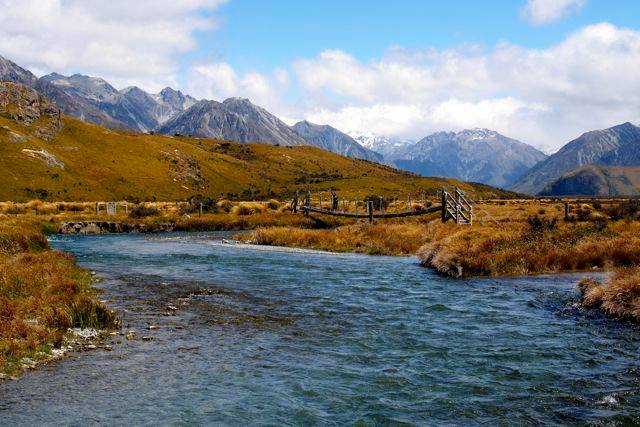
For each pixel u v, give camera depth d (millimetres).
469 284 25266
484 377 12180
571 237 33969
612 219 53219
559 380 11938
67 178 182750
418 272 29812
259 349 14414
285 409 10367
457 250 30438
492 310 19375
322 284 25562
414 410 10367
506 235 34656
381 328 16812
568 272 28094
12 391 11070
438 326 17047
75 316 16406
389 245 42594
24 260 25812
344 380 12008
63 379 11828
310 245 47000
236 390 11344
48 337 14414
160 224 70875
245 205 93500
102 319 16734
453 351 14227
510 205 92875
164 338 15430
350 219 76688
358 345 14859
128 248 45562
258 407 10445
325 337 15719
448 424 9734
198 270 30766
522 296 21938
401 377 12211
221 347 14570
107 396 10891
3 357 12680
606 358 13484
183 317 18203
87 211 92375
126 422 9664
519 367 12852
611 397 10867
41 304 17016
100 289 23578
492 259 28672
